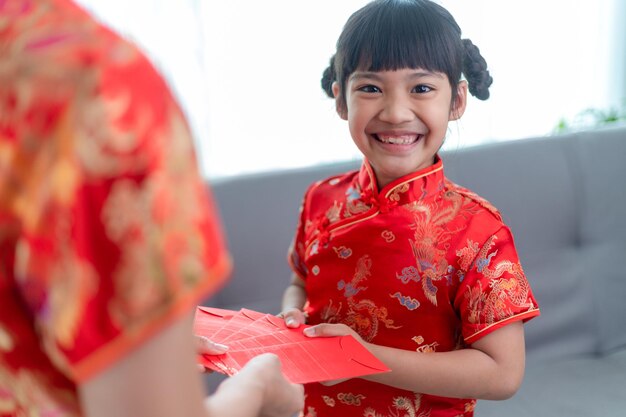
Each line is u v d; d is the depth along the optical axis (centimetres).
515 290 103
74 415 45
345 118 115
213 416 49
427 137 107
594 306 177
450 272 105
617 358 176
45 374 44
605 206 178
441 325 107
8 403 49
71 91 38
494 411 156
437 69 104
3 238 39
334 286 113
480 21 250
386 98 105
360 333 111
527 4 253
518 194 173
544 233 175
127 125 38
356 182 118
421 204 108
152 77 40
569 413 154
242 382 56
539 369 171
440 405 110
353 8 237
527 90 260
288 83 239
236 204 167
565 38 259
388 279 108
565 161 177
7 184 39
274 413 60
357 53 105
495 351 102
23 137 38
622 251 179
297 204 169
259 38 233
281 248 168
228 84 234
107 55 39
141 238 38
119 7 215
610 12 260
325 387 113
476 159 173
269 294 168
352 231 112
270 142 242
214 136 237
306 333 99
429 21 104
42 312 39
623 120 245
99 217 38
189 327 41
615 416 152
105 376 39
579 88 264
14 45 41
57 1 43
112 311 38
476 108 256
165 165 39
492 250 104
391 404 110
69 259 38
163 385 40
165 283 39
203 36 226
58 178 37
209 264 41
